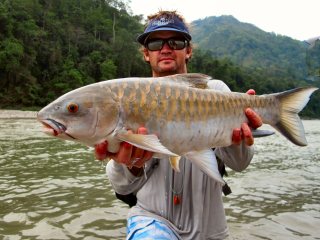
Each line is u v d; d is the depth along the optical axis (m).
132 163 0.76
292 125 0.92
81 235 1.34
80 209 1.64
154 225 0.90
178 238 0.92
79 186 2.08
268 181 2.26
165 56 1.05
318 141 5.29
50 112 0.74
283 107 0.93
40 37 15.91
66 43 17.75
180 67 1.07
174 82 0.80
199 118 0.81
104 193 1.92
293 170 2.67
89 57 17.42
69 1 21.52
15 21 15.15
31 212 1.59
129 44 19.05
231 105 0.86
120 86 0.75
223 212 0.98
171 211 0.95
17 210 1.62
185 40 1.06
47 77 15.40
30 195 1.87
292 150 3.97
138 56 18.89
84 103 0.73
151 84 0.77
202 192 0.94
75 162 2.91
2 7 14.92
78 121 0.73
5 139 4.50
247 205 1.74
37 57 15.52
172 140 0.79
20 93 13.77
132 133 0.71
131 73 18.69
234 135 0.86
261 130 0.86
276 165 2.89
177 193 0.94
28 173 2.44
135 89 0.76
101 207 1.67
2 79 13.73
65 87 15.09
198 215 0.93
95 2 24.59
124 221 1.49
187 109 0.79
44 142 4.27
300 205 1.75
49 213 1.58
